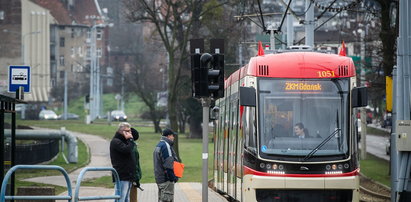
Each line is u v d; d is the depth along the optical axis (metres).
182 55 100.44
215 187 65.19
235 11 119.50
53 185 67.62
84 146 132.50
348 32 130.62
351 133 42.44
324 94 42.91
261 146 42.03
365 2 71.06
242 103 42.06
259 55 44.69
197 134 176.12
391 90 46.72
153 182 78.69
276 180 41.50
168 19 107.50
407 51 44.56
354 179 41.81
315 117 42.50
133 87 188.75
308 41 64.69
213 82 39.28
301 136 42.22
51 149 106.56
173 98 100.69
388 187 76.19
